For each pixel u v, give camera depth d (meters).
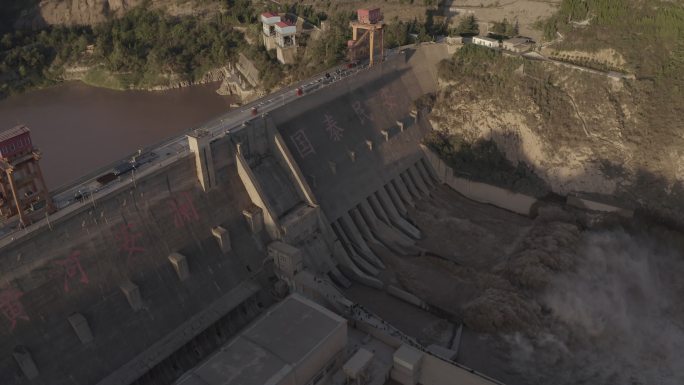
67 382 54.78
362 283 78.81
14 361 52.84
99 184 63.34
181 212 68.12
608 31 100.62
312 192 79.94
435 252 84.81
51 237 57.19
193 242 68.06
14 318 53.91
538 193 91.75
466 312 72.00
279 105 84.38
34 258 55.94
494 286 76.25
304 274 71.06
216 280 68.00
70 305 57.31
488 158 97.31
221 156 72.75
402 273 80.25
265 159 79.38
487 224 90.81
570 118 94.25
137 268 62.75
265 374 54.00
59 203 60.16
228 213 72.31
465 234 88.25
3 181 55.41
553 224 85.88
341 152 88.75
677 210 84.12
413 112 102.00
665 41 96.81
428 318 72.88
